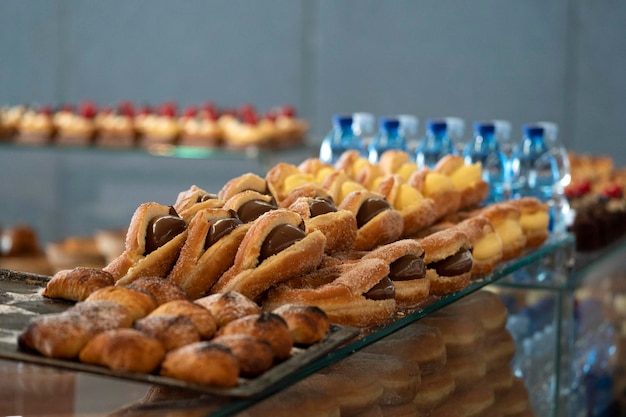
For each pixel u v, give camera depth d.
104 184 6.27
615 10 5.32
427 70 5.70
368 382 1.15
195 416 0.85
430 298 1.38
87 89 6.23
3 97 6.35
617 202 2.54
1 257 3.82
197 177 6.11
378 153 2.28
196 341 0.93
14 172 6.39
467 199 1.87
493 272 1.61
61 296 1.17
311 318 1.02
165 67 6.11
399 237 1.53
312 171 1.71
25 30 6.28
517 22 5.50
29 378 0.96
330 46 5.86
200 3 6.02
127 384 0.92
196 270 1.18
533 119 5.51
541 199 2.22
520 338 1.58
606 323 2.10
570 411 1.73
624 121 5.36
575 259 2.12
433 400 1.26
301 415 1.03
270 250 1.17
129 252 1.20
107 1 6.15
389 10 5.74
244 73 6.00
